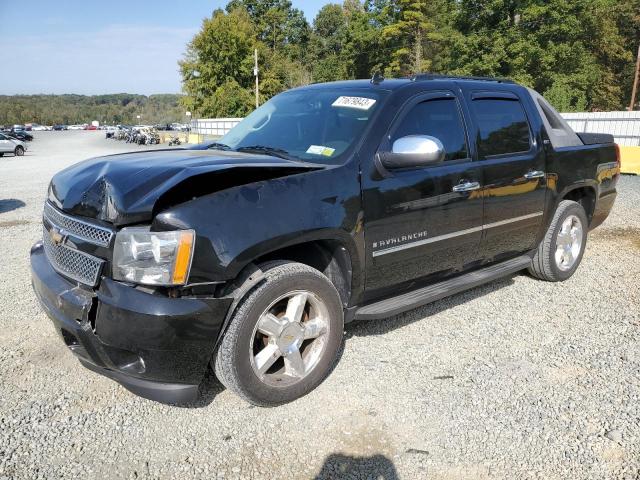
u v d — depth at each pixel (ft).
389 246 11.36
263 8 271.69
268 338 9.84
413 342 12.78
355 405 10.11
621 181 41.78
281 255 10.62
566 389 10.68
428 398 10.35
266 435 9.21
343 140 11.31
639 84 153.99
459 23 144.66
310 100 13.19
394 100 11.87
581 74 132.05
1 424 9.44
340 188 10.34
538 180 14.96
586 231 17.46
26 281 17.16
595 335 13.17
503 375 11.23
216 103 184.44
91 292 8.99
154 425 9.50
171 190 8.48
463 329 13.55
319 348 10.39
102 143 159.02
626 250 20.97
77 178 10.00
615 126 64.85
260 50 191.52
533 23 131.34
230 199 8.96
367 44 192.03
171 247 8.35
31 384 10.80
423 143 10.58
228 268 8.71
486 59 131.64
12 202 34.30
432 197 12.01
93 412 9.87
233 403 10.19
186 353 8.63
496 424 9.52
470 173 12.90
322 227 9.88
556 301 15.46
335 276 11.01
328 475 8.25
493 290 16.42
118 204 8.57
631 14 147.95
